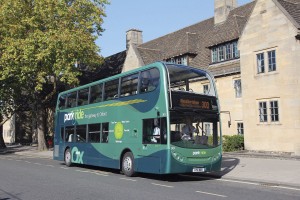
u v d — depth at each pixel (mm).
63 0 29141
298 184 11406
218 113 13812
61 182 12852
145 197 9719
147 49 35406
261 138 22047
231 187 11562
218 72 26969
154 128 13172
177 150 12539
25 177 14383
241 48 23641
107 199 9477
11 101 38469
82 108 18812
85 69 42812
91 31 31250
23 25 28828
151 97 13508
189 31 35062
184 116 12938
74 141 19359
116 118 15617
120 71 38469
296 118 20172
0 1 29906
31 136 58719
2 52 30203
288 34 20766
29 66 28453
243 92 23359
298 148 20000
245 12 29172
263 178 12844
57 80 34344
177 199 9383
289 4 22266
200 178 14008
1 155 31547
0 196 10047
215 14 31859
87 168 18625
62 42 27609
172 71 13664
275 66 21531
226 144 23531
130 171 14398
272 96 21516
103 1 31969
